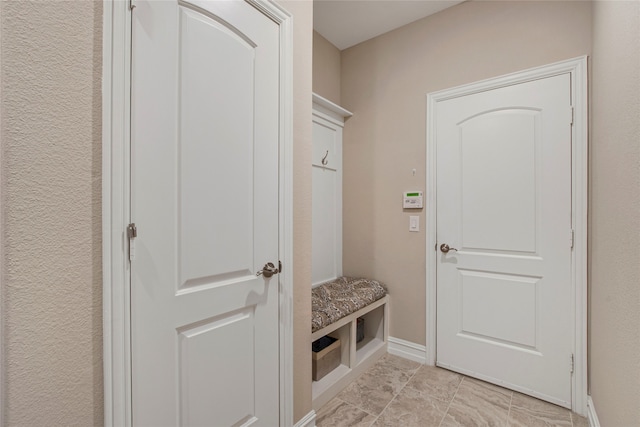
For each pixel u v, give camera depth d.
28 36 0.68
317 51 2.47
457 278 2.10
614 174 1.17
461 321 2.09
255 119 1.24
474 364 2.03
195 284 1.04
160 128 0.93
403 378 2.03
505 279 1.92
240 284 1.18
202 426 1.05
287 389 1.37
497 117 1.95
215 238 1.09
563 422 1.59
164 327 0.94
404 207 2.34
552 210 1.77
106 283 0.81
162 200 0.93
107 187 0.81
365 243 2.57
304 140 1.49
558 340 1.74
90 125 0.78
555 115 1.76
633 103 0.95
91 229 0.79
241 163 1.18
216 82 1.09
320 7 2.15
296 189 1.45
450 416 1.65
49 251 0.72
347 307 1.95
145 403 0.90
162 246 0.93
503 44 1.94
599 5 1.45
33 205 0.69
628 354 0.97
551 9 1.78
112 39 0.81
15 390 0.67
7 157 0.65
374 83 2.52
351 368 2.00
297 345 1.45
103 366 0.81
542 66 1.80
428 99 2.23
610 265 1.22
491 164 1.97
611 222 1.21
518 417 1.64
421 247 2.26
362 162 2.59
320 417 1.64
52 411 0.72
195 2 1.02
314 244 2.38
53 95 0.72
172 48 0.96
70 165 0.75
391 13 2.22
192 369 1.02
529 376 1.83
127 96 0.85
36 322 0.70
